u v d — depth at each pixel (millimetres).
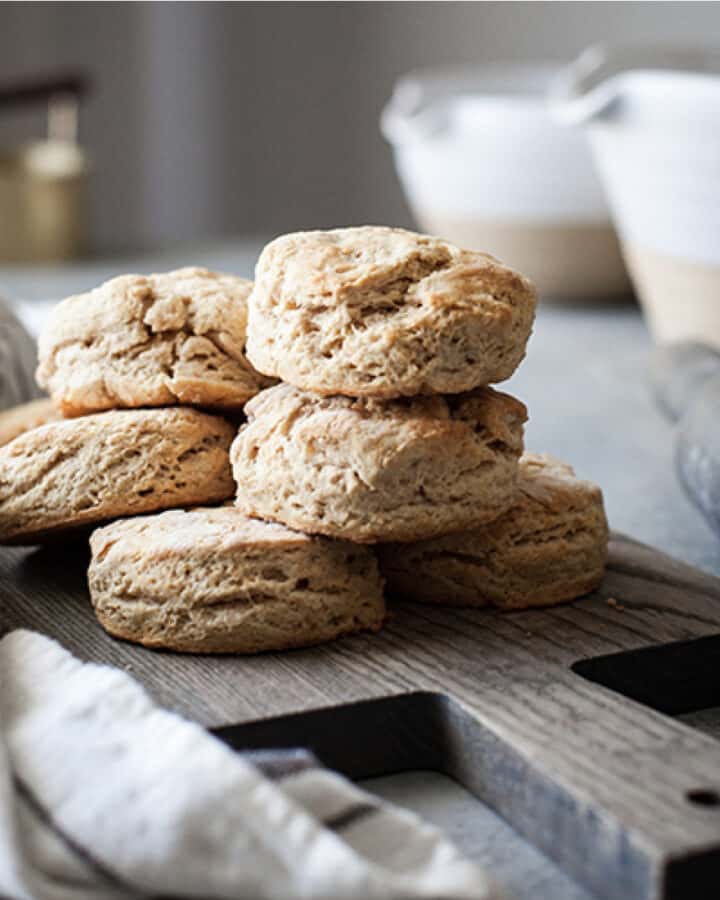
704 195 800
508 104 1057
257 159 1664
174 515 549
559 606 555
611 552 599
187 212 1683
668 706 533
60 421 576
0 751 443
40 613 552
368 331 514
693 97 782
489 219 1106
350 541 531
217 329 565
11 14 1582
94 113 1627
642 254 872
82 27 1606
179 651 525
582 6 1294
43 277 1246
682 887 427
